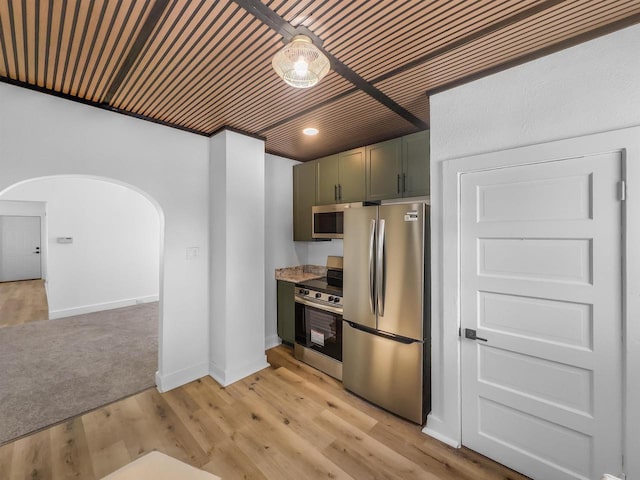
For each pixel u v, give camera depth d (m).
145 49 1.57
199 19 1.34
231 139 2.77
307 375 2.96
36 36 1.45
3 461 1.82
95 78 1.87
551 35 1.46
